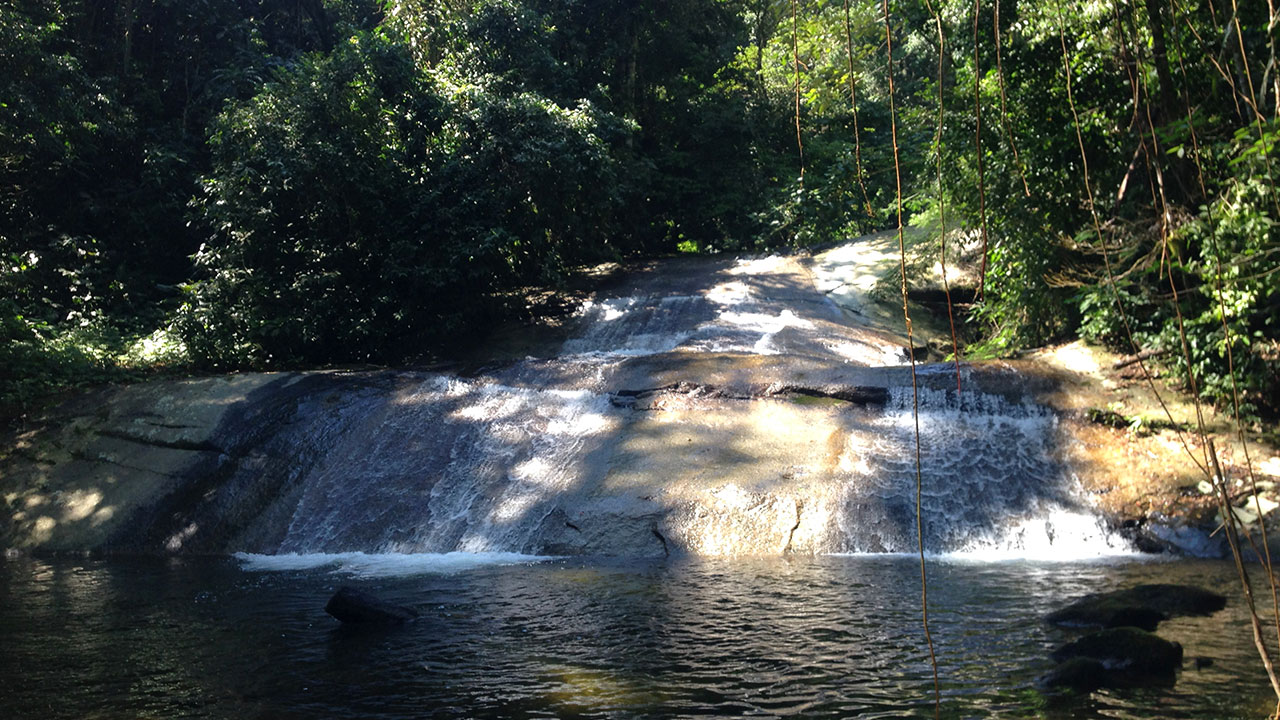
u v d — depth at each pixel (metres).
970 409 12.42
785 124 29.38
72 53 23.16
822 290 20.61
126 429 13.52
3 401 14.57
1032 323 15.05
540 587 8.46
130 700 5.40
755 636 6.55
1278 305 10.98
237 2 25.88
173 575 9.52
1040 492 10.72
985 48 13.22
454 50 23.00
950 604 7.37
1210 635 6.21
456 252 18.34
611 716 4.98
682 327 18.64
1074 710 4.85
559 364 14.91
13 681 5.78
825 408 12.73
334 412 13.49
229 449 12.84
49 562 10.51
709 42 29.95
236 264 18.33
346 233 18.73
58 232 22.25
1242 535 9.52
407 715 5.07
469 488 11.62
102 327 19.23
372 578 9.12
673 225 29.94
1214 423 11.57
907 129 18.69
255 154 18.08
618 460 11.67
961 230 16.77
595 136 20.77
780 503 10.58
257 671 5.93
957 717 4.80
